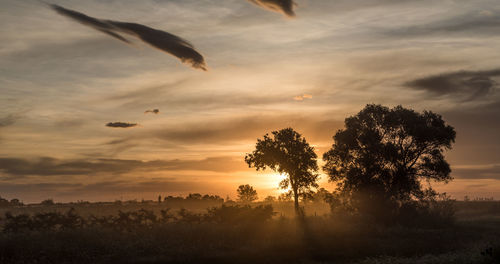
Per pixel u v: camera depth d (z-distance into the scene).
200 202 78.25
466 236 31.41
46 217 28.62
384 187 45.84
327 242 26.56
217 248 23.53
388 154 45.56
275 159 58.12
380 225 38.41
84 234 23.39
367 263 20.55
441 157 45.59
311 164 57.91
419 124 45.34
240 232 27.17
